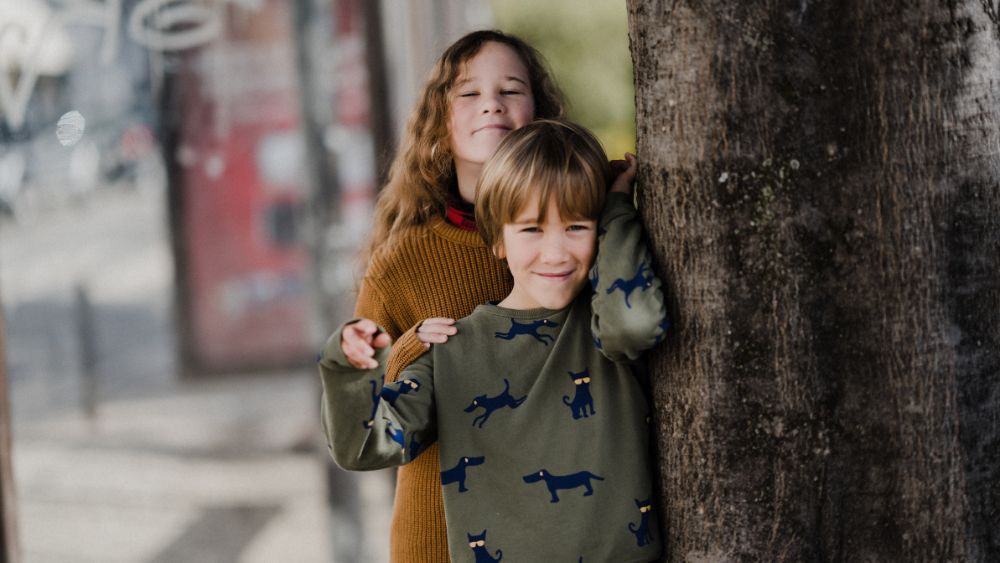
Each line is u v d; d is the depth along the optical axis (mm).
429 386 1968
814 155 1712
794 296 1729
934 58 1686
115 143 5250
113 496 5316
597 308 1828
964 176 1713
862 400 1738
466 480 1925
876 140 1701
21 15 4625
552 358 1933
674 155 1799
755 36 1707
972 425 1744
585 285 2023
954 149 1704
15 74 4680
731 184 1741
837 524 1764
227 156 5758
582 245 1912
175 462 5781
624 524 1861
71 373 6016
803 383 1740
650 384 1936
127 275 5895
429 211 2486
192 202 5809
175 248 5918
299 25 5238
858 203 1712
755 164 1725
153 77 5270
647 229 1885
